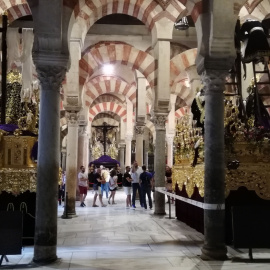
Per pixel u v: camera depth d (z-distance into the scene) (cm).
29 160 703
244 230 575
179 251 645
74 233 817
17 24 1473
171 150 1936
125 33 1534
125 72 1861
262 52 728
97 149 3300
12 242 542
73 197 1080
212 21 590
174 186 1061
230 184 689
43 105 583
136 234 808
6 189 676
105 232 831
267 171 695
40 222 568
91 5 1016
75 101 1107
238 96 780
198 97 824
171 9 1082
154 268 535
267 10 1031
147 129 3066
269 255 614
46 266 544
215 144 601
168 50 1098
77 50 1071
